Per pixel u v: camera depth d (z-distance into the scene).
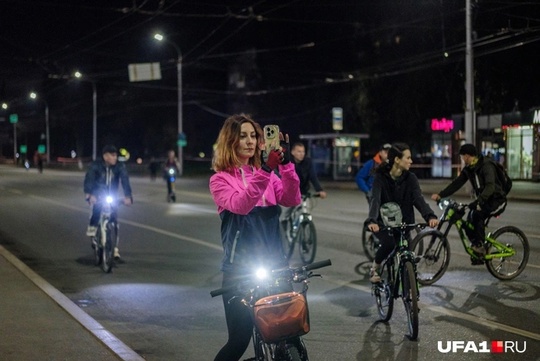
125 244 13.60
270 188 4.45
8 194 30.44
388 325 7.18
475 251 9.22
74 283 9.66
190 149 71.31
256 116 62.34
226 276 4.40
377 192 7.34
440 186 32.16
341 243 13.27
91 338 6.44
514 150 35.16
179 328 7.20
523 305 7.93
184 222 17.80
